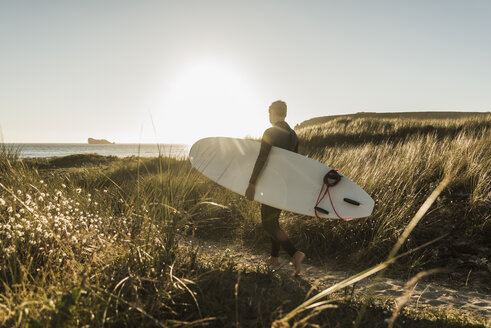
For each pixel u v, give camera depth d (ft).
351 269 10.34
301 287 7.99
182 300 6.32
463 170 15.51
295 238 12.41
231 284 7.17
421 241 11.23
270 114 9.76
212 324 5.72
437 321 6.75
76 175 22.38
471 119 44.88
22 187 10.77
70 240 7.69
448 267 9.95
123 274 6.70
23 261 7.09
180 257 8.05
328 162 18.71
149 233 7.99
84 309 5.09
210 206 15.11
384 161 17.69
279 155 9.44
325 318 6.27
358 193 9.88
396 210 12.35
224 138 11.31
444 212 12.39
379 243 11.21
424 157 18.40
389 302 7.66
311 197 9.47
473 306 7.76
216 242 13.00
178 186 10.37
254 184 8.72
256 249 12.32
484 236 10.78
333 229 12.00
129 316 5.45
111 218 9.89
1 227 7.61
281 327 4.98
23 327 4.71
